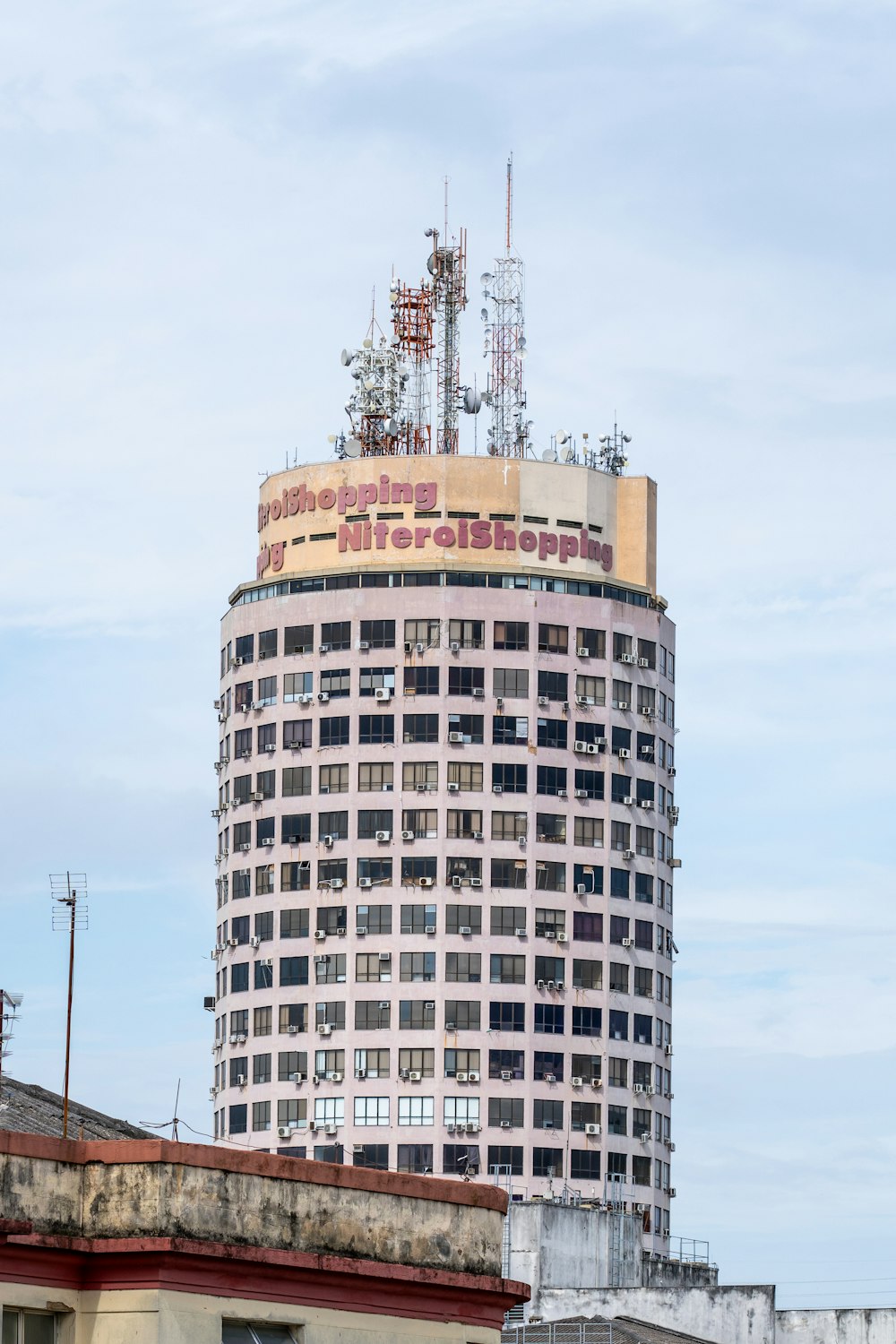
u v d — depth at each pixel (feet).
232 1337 386.11
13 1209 372.99
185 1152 383.65
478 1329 425.28
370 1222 411.34
